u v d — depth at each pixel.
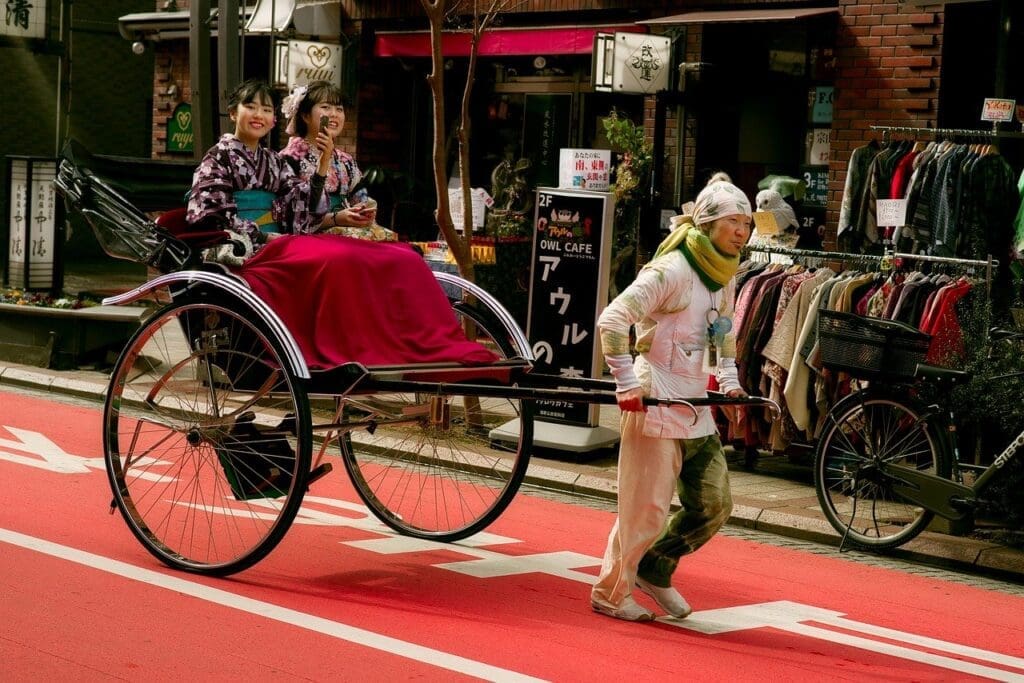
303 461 5.63
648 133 12.94
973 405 7.51
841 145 11.44
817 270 8.78
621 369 5.14
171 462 8.29
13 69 23.22
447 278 6.92
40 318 12.39
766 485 8.67
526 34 13.83
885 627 5.72
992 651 5.46
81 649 4.64
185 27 17.22
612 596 5.49
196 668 4.50
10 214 13.44
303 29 15.14
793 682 4.79
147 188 10.30
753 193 12.53
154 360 7.35
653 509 5.31
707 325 5.37
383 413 6.64
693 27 12.55
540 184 14.30
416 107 15.64
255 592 5.57
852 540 7.32
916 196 9.87
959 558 7.02
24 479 7.68
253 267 5.95
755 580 6.45
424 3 9.62
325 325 5.80
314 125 7.21
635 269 12.97
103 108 23.95
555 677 4.62
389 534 6.87
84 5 23.44
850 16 11.31
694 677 4.75
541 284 9.38
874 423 7.54
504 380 6.30
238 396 6.18
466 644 4.97
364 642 4.92
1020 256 9.53
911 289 8.17
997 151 9.67
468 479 8.21
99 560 5.93
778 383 8.65
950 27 10.84
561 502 8.16
